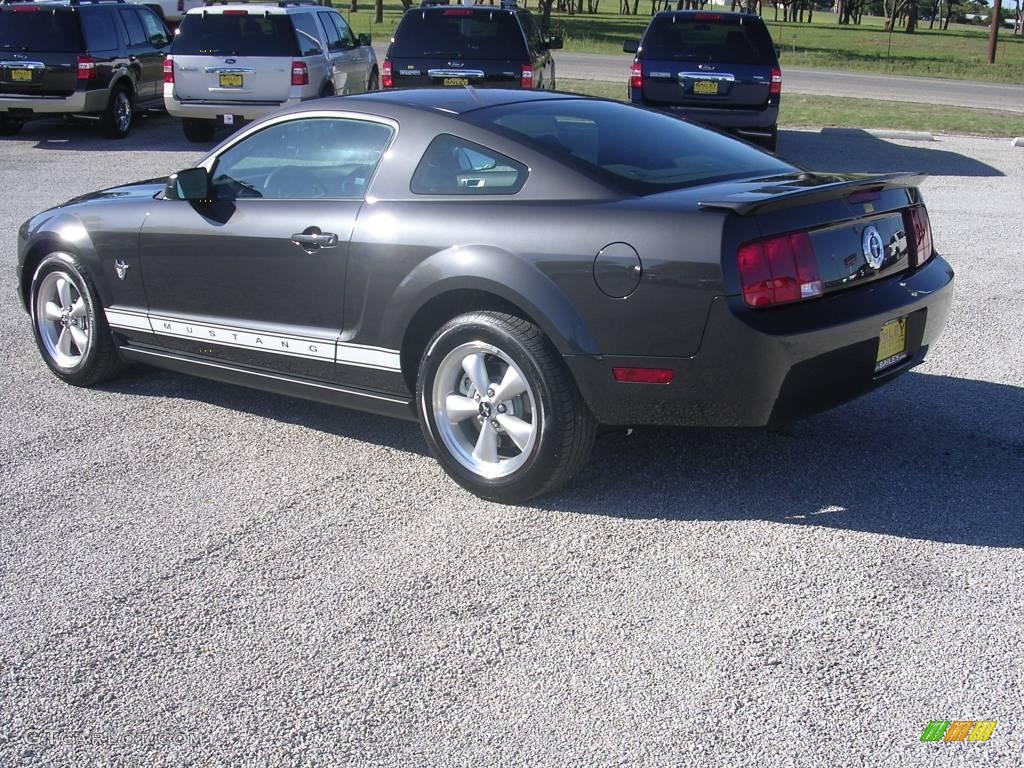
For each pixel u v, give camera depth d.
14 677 3.35
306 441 5.28
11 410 5.73
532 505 4.50
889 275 4.44
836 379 4.20
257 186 5.23
